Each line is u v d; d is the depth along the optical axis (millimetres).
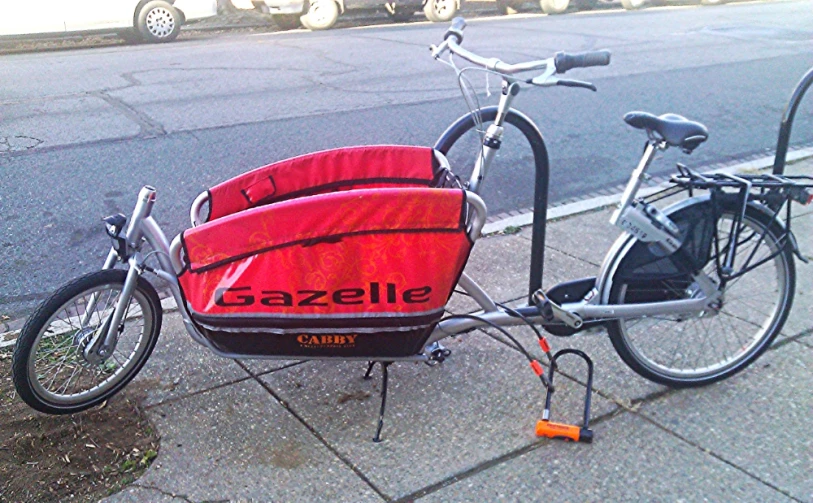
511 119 3482
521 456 3143
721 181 3291
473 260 4945
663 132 3240
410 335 3074
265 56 11984
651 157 3311
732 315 4102
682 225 3369
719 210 3336
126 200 6055
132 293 3273
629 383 3633
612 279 3406
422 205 2818
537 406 3467
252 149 7223
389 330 3039
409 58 11711
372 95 9250
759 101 9438
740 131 8203
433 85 9789
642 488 2961
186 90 9516
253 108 8656
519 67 3160
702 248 3393
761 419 3383
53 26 12820
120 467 3080
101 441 3230
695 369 3615
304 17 16000
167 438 3248
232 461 3117
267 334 3043
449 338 3980
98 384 3451
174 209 5863
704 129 3244
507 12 19734
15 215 5770
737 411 3439
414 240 2873
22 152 7109
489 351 3881
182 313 3318
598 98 9406
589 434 3203
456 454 3152
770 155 7383
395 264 2904
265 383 3621
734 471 3057
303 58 11766
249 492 2947
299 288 2922
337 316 2988
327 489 2959
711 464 3098
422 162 3412
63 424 3322
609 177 6824
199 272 2932
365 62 11391
